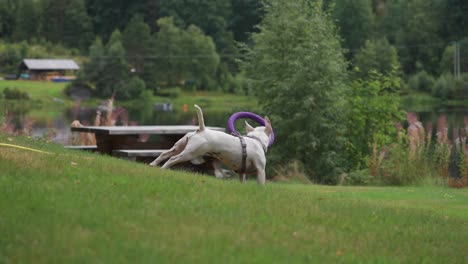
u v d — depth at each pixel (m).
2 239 13.72
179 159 24.77
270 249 15.46
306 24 63.59
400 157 50.59
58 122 120.44
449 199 32.12
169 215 16.94
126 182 19.97
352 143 63.91
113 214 16.20
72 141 50.09
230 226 16.83
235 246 15.23
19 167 19.91
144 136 42.66
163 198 18.64
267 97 64.31
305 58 60.41
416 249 18.12
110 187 18.95
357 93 64.94
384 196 32.94
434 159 50.03
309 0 66.19
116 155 37.03
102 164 23.34
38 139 36.62
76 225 15.03
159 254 13.94
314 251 16.06
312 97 58.94
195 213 17.48
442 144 50.25
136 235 14.97
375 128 64.25
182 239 15.16
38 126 103.69
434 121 124.69
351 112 63.97
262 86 64.75
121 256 13.49
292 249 15.84
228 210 18.34
